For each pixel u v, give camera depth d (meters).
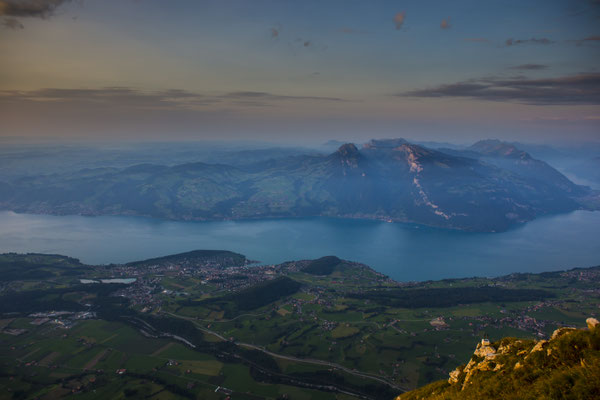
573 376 22.88
